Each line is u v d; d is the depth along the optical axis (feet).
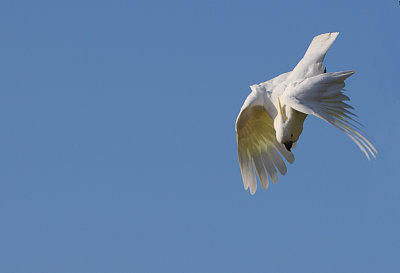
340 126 43.93
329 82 45.57
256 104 50.19
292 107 45.50
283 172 54.80
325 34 49.57
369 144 43.32
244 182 55.26
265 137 54.90
